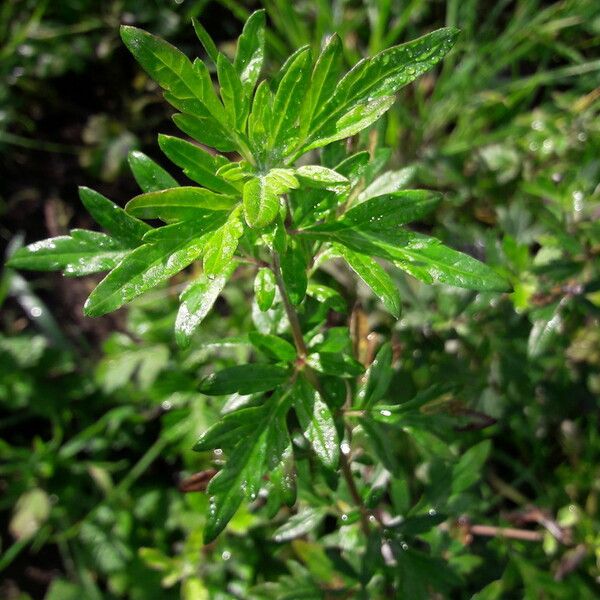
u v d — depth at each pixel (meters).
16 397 0.54
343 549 0.35
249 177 0.22
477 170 0.54
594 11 0.60
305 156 0.44
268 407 0.25
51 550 0.52
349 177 0.24
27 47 0.66
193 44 0.67
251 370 0.25
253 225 0.19
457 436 0.42
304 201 0.23
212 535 0.24
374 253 0.22
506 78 0.64
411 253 0.22
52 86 0.67
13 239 0.62
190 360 0.48
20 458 0.54
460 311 0.39
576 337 0.45
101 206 0.24
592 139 0.52
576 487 0.44
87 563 0.49
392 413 0.28
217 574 0.44
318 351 0.26
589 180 0.41
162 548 0.49
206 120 0.21
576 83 0.61
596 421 0.46
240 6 0.68
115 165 0.63
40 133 0.66
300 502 0.36
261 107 0.22
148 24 0.67
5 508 0.53
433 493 0.34
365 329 0.30
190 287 0.21
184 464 0.52
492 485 0.47
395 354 0.34
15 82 0.66
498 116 0.59
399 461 0.43
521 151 0.53
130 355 0.51
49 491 0.52
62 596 0.49
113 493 0.51
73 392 0.55
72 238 0.24
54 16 0.68
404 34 0.63
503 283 0.21
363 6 0.63
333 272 0.42
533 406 0.43
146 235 0.21
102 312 0.20
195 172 0.22
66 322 0.60
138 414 0.53
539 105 0.63
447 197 0.53
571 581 0.38
